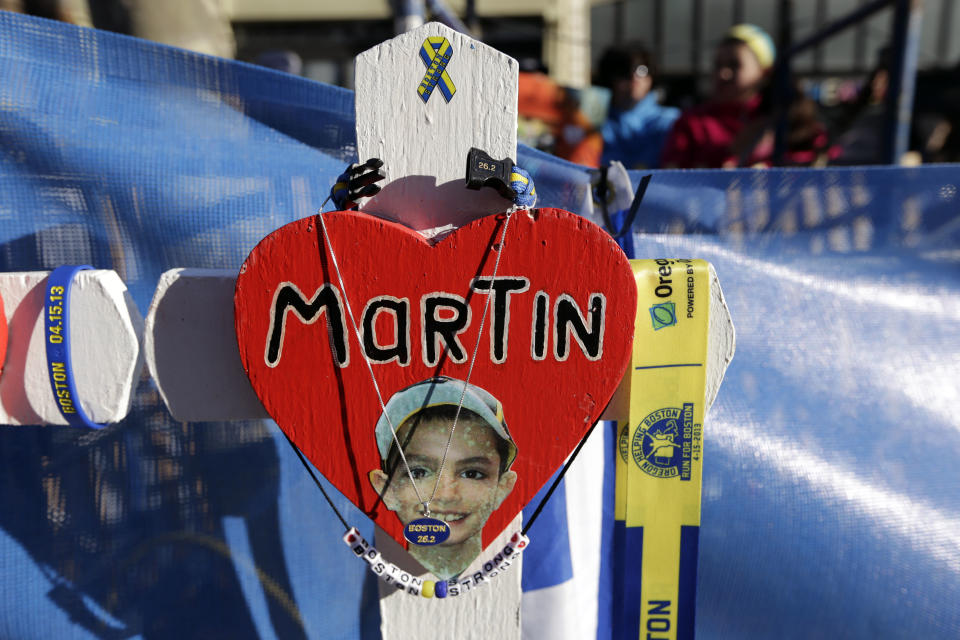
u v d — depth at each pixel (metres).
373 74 0.95
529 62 4.70
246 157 1.40
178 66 1.35
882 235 1.62
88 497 1.34
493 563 0.94
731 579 1.47
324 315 0.90
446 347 0.90
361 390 0.91
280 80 1.40
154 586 1.37
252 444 1.40
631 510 1.04
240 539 1.40
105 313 0.96
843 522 1.47
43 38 1.28
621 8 7.38
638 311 0.98
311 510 1.43
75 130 1.30
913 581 1.46
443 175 0.96
